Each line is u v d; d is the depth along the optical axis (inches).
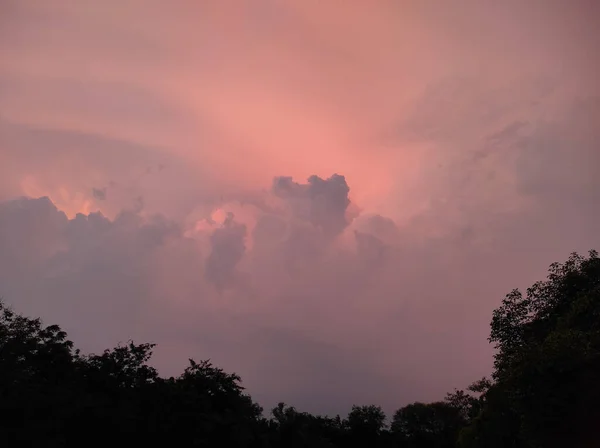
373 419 3107.8
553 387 783.7
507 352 1282.0
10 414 1160.8
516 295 1411.2
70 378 1494.8
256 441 1888.5
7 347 1312.7
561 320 1117.7
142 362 1699.1
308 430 2390.5
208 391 1835.6
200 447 1606.8
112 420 1424.7
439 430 3582.7
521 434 896.3
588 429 763.4
